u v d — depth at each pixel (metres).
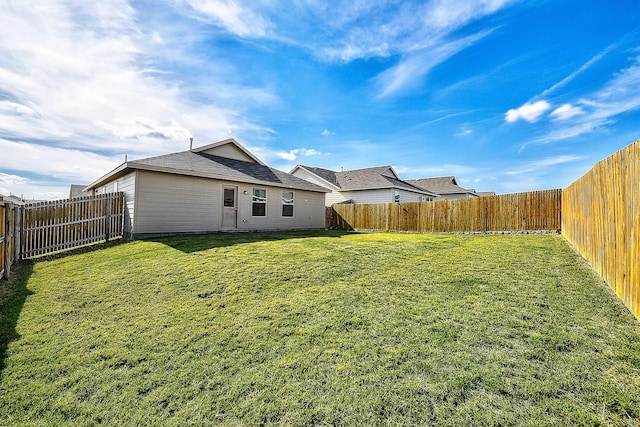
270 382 2.53
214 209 11.61
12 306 4.37
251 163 15.04
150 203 9.84
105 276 5.66
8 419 2.22
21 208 7.39
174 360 2.92
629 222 3.36
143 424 2.15
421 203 13.77
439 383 2.39
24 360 2.96
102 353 3.07
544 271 5.08
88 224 8.98
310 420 2.11
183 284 5.04
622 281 3.56
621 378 2.31
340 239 9.72
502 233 11.05
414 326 3.34
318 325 3.47
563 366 2.50
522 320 3.34
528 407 2.09
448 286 4.57
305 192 15.44
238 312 3.93
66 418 2.23
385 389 2.36
